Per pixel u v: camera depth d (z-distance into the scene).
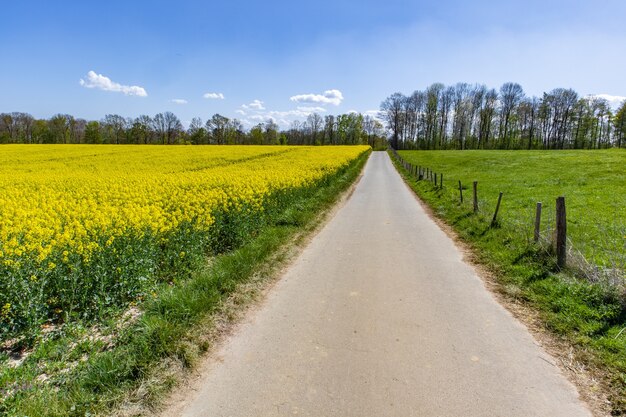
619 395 3.74
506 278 6.91
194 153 42.84
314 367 4.27
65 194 13.25
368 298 6.18
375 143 128.38
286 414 3.54
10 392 3.80
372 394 3.80
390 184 26.00
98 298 5.39
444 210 14.49
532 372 4.15
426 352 4.55
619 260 7.09
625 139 81.69
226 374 4.16
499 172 28.61
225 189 13.34
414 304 5.93
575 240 9.26
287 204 13.46
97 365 4.00
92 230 7.12
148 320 4.83
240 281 6.59
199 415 3.54
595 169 25.28
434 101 105.12
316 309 5.77
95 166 28.39
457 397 3.75
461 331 5.06
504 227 10.28
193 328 4.94
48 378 4.09
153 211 8.99
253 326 5.24
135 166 28.36
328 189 19.12
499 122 98.19
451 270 7.57
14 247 5.83
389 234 10.79
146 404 3.65
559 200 6.93
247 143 109.81
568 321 5.13
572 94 87.94
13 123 91.75
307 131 123.62
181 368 4.21
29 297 4.91
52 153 41.81
